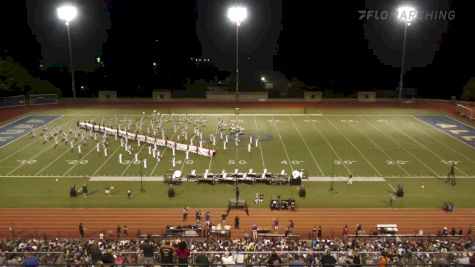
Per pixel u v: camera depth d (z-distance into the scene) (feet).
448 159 130.93
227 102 226.58
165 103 224.33
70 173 119.24
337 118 187.21
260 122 179.63
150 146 142.72
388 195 106.52
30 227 91.50
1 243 76.02
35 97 216.13
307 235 88.07
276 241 78.79
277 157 132.46
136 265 32.96
